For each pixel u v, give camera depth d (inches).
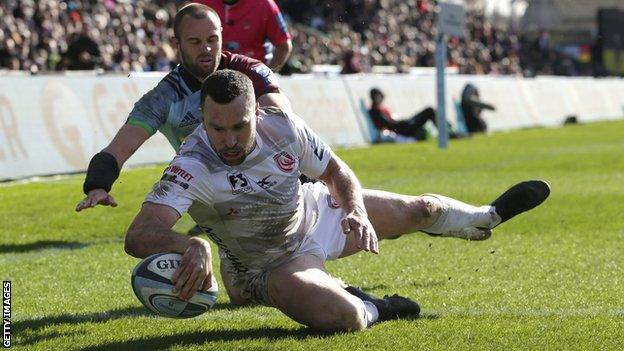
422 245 820.6
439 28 1982.0
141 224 461.7
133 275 452.8
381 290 636.7
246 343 479.2
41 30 2229.3
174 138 565.9
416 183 1321.4
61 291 643.5
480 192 1206.3
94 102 1496.1
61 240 870.4
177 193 469.7
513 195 615.2
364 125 2145.7
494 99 2758.4
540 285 644.1
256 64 569.9
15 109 1368.1
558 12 5846.5
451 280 668.7
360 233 493.7
